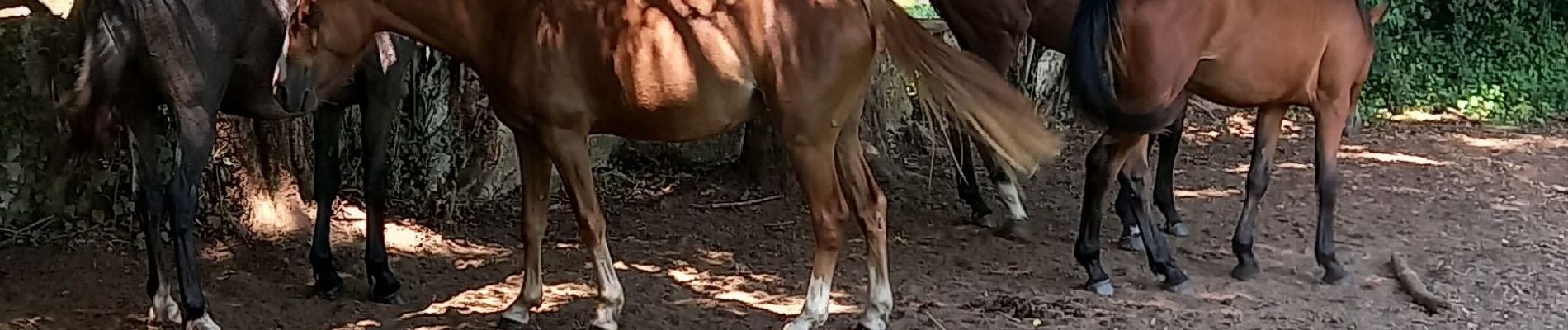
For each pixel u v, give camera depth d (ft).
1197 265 17.72
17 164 18.01
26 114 18.08
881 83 22.75
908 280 16.76
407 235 19.01
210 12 12.57
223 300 15.55
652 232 19.72
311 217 19.35
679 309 15.51
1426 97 32.96
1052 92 29.07
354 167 20.63
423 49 19.94
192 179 12.98
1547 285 16.81
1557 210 21.89
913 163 24.40
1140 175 16.24
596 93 12.65
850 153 13.55
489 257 18.15
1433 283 16.84
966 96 12.93
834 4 12.32
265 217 18.86
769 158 22.76
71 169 18.42
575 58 12.51
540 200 14.01
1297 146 28.22
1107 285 16.28
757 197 22.24
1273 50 15.11
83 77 12.37
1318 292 16.42
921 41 12.85
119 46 12.30
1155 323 15.02
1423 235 19.69
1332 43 15.65
